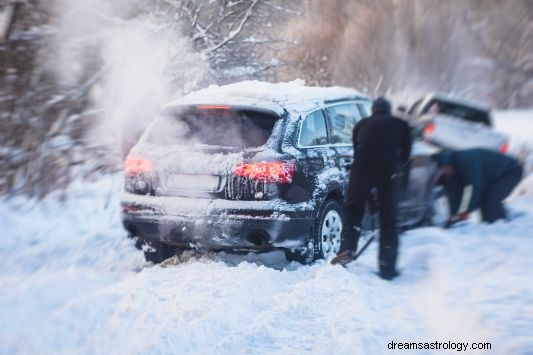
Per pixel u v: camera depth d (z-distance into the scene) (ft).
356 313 30.83
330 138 45.50
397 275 38.29
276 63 79.46
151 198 40.81
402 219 49.67
